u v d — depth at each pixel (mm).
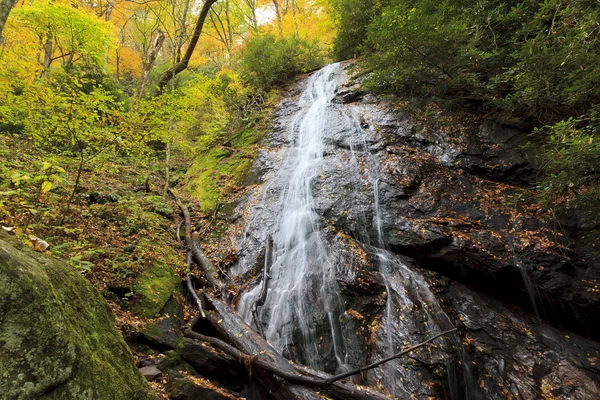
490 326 4844
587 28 4020
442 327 4707
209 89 11359
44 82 5445
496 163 6977
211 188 8836
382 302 5074
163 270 5273
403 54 6934
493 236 5590
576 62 4277
